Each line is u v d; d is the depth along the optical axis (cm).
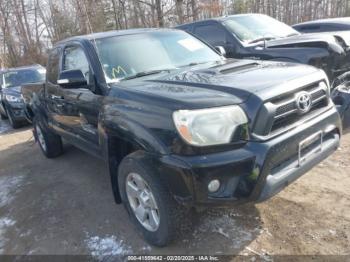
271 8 3288
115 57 371
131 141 292
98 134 362
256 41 614
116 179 340
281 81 276
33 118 612
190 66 381
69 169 527
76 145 460
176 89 284
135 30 425
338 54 514
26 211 410
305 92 283
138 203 315
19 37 3294
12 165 594
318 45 514
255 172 248
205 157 244
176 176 252
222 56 437
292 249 280
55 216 387
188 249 295
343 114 464
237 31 630
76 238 338
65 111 452
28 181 504
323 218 313
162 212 275
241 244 293
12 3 3225
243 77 293
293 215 322
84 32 2477
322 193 353
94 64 362
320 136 295
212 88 274
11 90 928
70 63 432
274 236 297
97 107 352
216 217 332
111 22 2544
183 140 246
